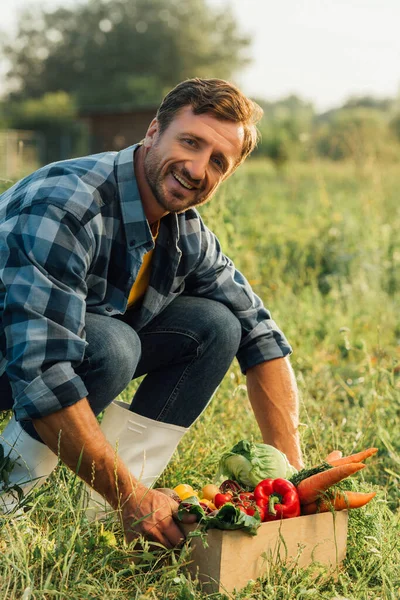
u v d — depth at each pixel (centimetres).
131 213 245
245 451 257
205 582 226
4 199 249
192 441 328
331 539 247
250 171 2027
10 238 229
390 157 1055
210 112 239
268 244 732
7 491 244
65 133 3538
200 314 279
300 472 251
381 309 578
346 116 2270
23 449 250
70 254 229
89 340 246
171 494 255
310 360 464
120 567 233
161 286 269
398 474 335
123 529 232
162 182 243
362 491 280
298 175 1370
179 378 279
